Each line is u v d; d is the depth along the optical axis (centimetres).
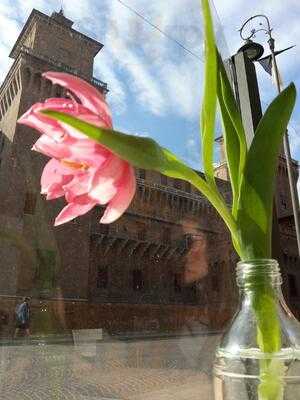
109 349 508
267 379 36
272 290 37
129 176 31
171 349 428
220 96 41
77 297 1520
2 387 179
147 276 1706
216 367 40
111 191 30
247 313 38
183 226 1588
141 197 1661
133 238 1720
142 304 1639
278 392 35
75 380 220
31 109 30
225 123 41
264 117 38
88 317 1520
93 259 1616
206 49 39
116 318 1586
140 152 30
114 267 1673
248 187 37
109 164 30
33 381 198
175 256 1631
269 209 37
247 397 36
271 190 37
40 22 776
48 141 29
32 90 924
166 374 197
